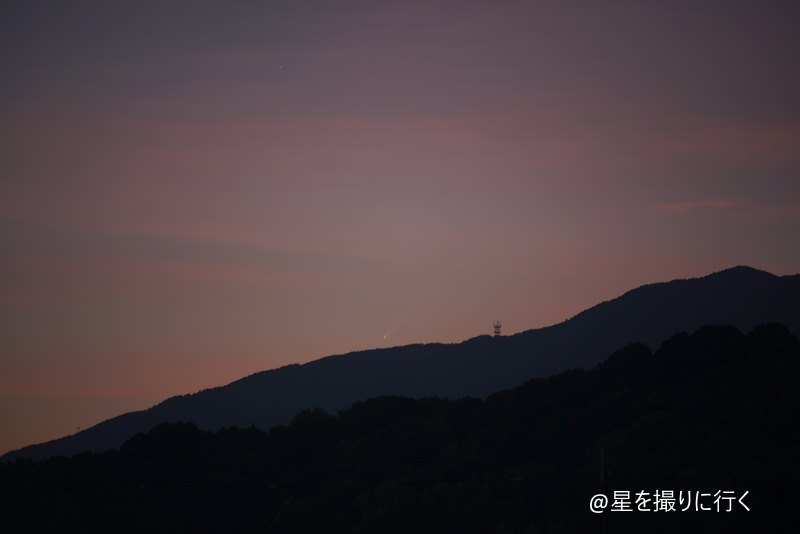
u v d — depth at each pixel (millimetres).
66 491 138500
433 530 127062
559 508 130000
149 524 139375
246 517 145250
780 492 121812
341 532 130875
